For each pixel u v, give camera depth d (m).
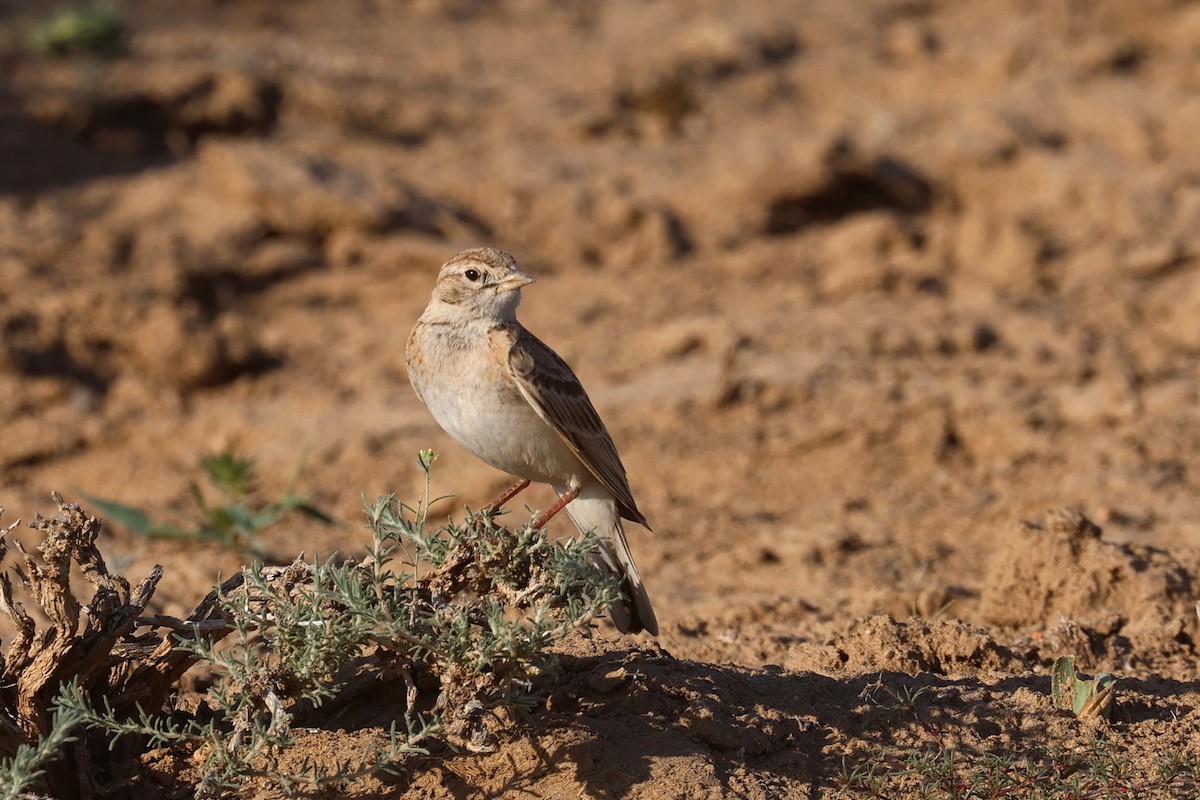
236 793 7.82
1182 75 34.75
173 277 24.06
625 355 22.17
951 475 17.66
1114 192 27.45
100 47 29.58
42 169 27.66
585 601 7.71
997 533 15.65
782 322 22.62
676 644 11.41
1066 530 11.80
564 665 8.84
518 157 29.48
